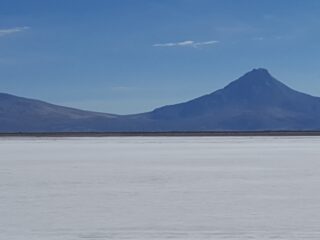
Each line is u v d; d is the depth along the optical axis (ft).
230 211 64.59
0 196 76.89
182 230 54.90
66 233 53.78
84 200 73.05
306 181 93.45
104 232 54.19
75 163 133.90
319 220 59.31
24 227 56.44
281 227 55.98
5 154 173.17
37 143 282.77
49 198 74.90
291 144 251.80
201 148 211.41
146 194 78.28
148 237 52.08
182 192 80.23
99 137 427.33
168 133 490.49
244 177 100.32
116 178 98.94
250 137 402.31
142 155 164.35
